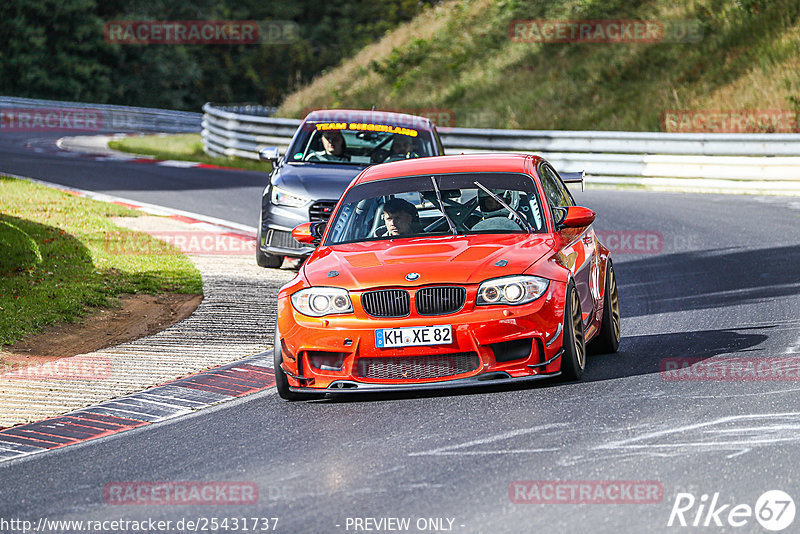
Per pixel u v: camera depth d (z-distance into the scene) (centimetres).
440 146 5075
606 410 2459
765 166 8125
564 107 11288
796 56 10394
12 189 7144
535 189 3089
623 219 6456
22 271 4534
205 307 4028
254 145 10131
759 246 5372
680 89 10744
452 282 2650
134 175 8531
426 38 14300
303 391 2719
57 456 2398
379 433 2397
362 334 2652
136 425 2636
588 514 1808
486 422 2420
